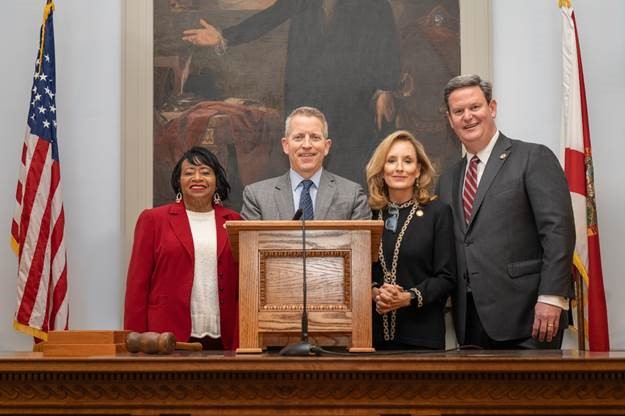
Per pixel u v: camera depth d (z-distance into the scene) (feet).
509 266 13.50
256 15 17.47
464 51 17.13
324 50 17.38
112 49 17.44
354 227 9.25
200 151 14.82
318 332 9.18
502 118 17.01
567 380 7.64
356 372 7.65
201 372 7.66
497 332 13.30
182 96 17.34
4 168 17.03
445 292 13.53
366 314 9.18
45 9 16.62
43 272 15.90
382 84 17.25
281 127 17.28
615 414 7.64
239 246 9.30
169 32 17.46
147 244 14.23
